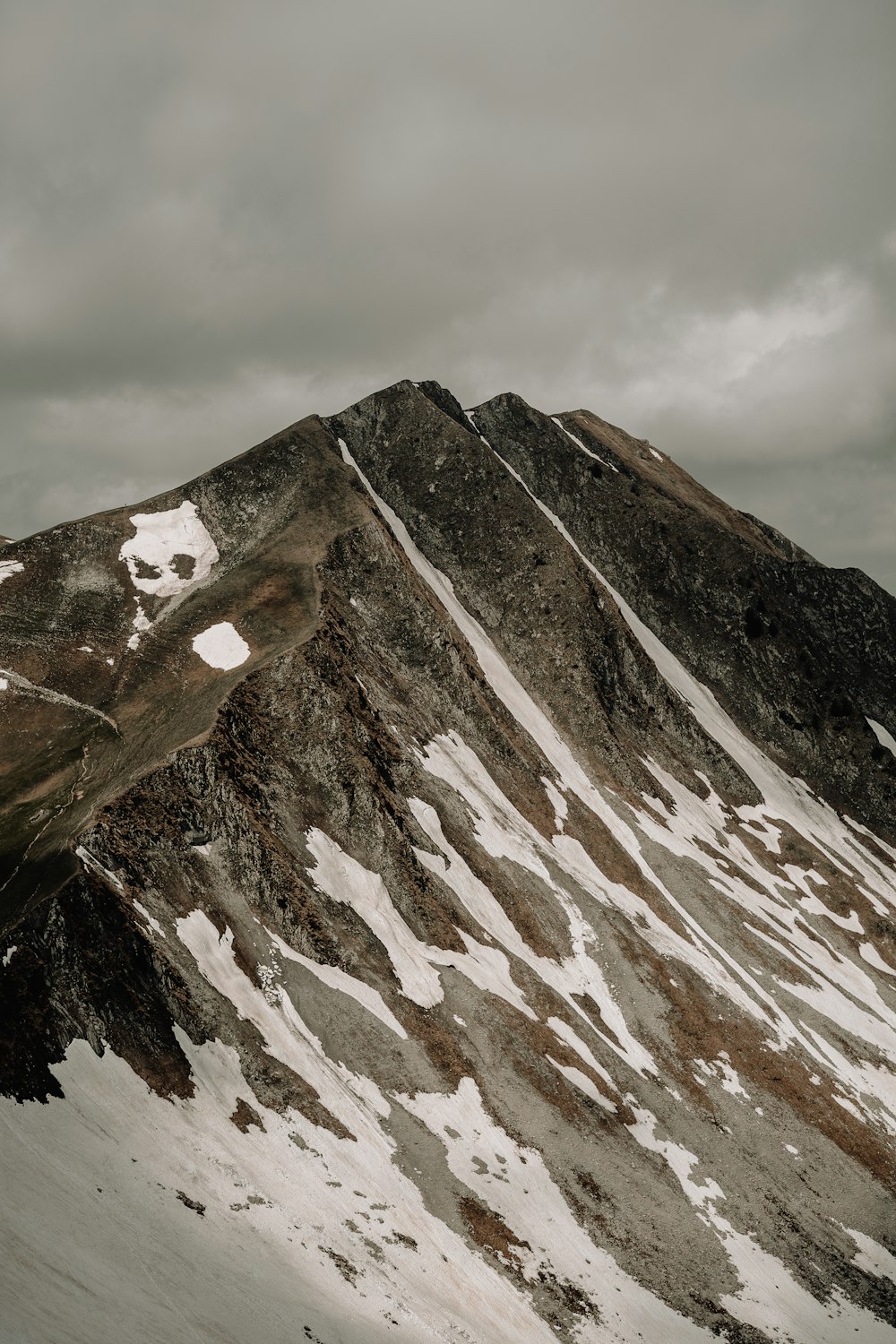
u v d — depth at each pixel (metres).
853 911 87.12
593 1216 42.22
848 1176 51.72
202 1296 28.19
